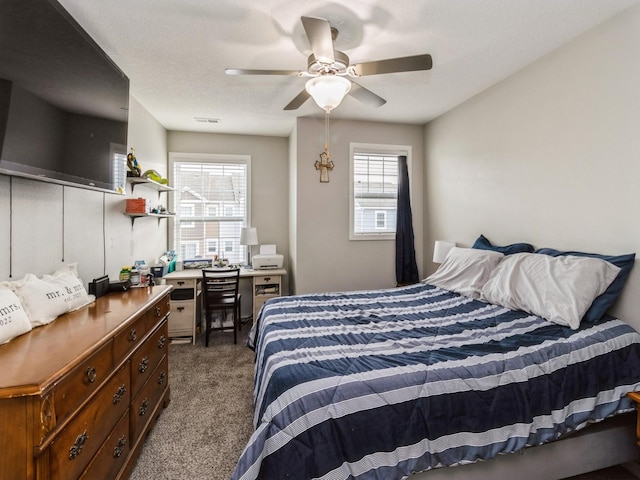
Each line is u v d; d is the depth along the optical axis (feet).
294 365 4.44
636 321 5.69
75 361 3.32
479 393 4.14
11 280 4.75
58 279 5.25
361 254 12.58
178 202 13.57
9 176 4.71
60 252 6.02
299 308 7.32
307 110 11.14
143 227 10.53
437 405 3.94
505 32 6.57
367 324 6.22
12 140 3.97
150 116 11.23
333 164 12.12
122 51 7.27
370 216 12.78
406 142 12.78
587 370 4.71
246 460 3.40
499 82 8.93
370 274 12.69
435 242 11.34
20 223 4.95
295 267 12.34
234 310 11.27
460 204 10.74
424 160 12.85
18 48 4.06
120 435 4.70
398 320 6.44
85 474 3.71
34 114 4.35
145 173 9.50
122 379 4.77
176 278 11.20
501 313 6.54
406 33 6.57
